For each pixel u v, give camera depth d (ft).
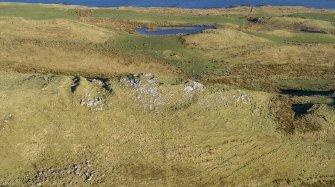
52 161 130.00
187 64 243.40
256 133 150.00
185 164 133.90
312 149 146.51
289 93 208.85
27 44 245.45
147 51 258.16
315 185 132.87
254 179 132.16
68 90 155.22
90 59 237.45
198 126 148.05
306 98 177.58
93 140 138.72
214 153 139.13
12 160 128.36
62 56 237.04
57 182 123.13
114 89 155.63
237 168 135.03
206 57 254.27
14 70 211.20
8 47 239.50
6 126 137.59
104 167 129.90
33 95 149.59
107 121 145.38
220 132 147.43
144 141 140.46
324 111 164.04
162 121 147.95
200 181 128.88
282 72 240.12
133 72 230.07
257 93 170.40
